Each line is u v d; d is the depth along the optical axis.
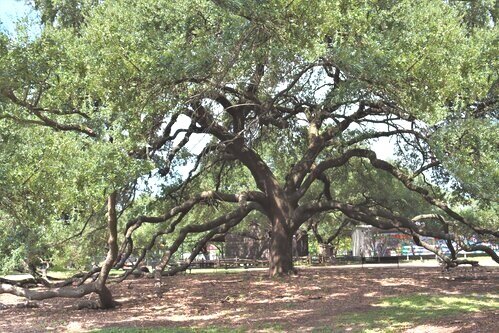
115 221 15.61
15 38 11.95
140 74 13.27
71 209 13.78
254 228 39.66
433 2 14.94
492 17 17.03
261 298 17.17
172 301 17.34
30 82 12.26
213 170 28.27
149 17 13.85
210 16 13.02
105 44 13.40
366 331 10.98
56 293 15.55
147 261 35.81
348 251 56.81
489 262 34.12
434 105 12.59
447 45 13.42
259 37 12.47
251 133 21.81
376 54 12.08
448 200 20.91
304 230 39.75
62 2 17.77
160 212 25.44
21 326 13.62
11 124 13.51
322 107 17.48
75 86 13.66
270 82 17.02
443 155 14.77
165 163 20.67
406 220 21.91
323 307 14.83
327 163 23.47
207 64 12.97
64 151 13.20
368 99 15.88
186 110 17.73
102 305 16.09
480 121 14.46
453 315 12.38
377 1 13.66
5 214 16.36
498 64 14.65
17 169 12.97
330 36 13.13
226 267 33.38
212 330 12.15
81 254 24.09
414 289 17.88
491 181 13.65
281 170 29.52
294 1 11.22
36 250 19.53
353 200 34.62
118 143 12.72
